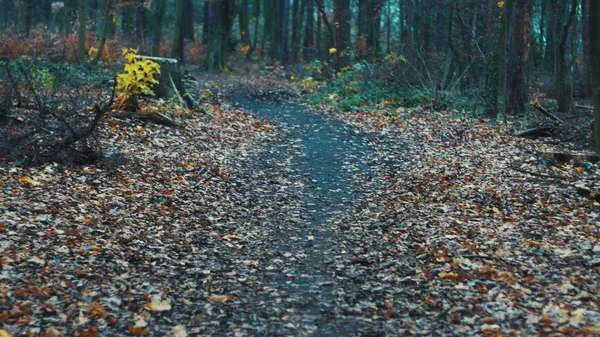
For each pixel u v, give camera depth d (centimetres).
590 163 1087
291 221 859
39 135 1011
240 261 688
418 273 641
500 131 1558
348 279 634
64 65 1925
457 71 2192
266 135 1491
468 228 795
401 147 1376
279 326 518
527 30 1883
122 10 3431
